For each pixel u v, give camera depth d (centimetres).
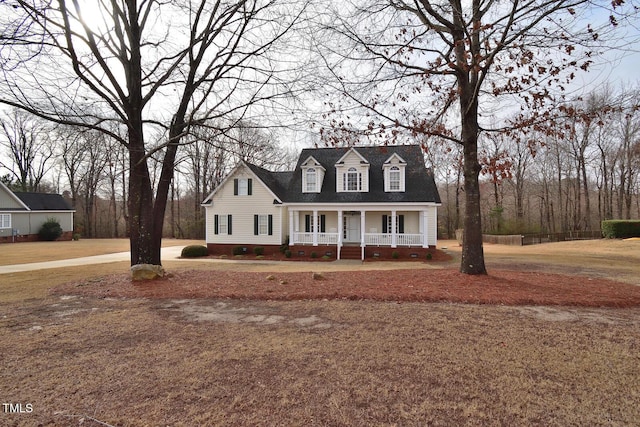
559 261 1647
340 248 2166
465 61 852
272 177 2645
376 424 302
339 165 2264
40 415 319
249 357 448
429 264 1786
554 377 389
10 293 885
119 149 2898
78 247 2928
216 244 2408
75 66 887
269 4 1078
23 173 4422
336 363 428
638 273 1169
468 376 392
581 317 617
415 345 485
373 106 988
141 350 476
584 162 3738
